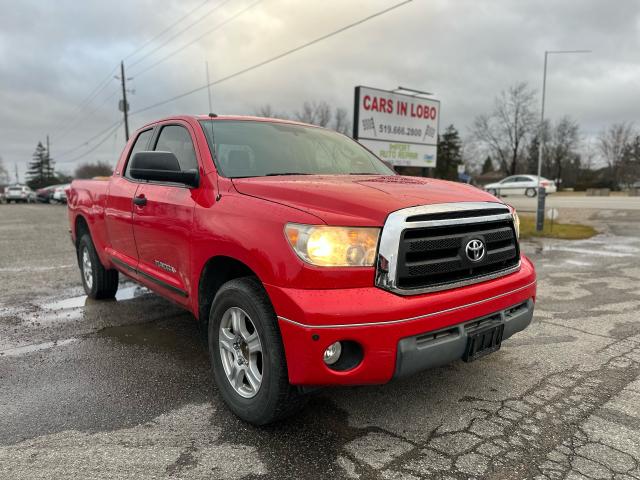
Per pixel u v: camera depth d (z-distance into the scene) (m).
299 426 2.87
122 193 4.53
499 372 3.69
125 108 42.62
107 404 3.15
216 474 2.41
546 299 5.99
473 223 2.79
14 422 2.92
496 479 2.38
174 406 3.13
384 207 2.55
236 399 2.91
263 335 2.64
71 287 6.61
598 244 11.43
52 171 97.88
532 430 2.84
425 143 17.41
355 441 2.71
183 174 3.35
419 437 2.76
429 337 2.60
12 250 10.22
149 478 2.37
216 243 2.95
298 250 2.49
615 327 4.83
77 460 2.52
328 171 3.85
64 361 3.91
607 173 82.19
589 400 3.23
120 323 4.93
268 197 2.87
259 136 3.90
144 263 4.19
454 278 2.74
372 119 15.73
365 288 2.47
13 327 4.80
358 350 2.47
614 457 2.57
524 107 65.44
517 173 75.00
